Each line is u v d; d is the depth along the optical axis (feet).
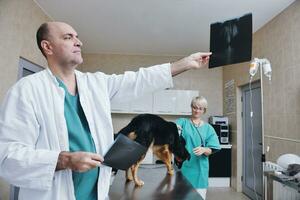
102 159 2.60
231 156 16.24
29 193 2.79
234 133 15.90
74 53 3.16
